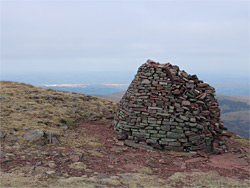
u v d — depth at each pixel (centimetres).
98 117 2061
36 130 1295
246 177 952
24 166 872
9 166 861
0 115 1528
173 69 1509
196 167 1058
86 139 1391
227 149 1446
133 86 1570
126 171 932
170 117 1336
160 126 1340
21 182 718
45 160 960
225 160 1202
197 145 1303
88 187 723
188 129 1306
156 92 1409
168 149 1310
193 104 1368
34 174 805
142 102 1416
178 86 1395
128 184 789
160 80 1439
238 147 1559
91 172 890
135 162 1065
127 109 1459
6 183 696
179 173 943
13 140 1155
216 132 1442
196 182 848
